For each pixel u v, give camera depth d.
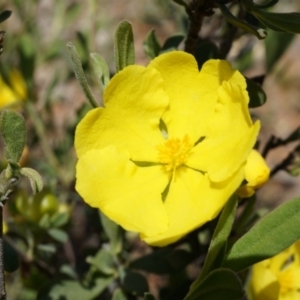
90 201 0.17
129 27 0.18
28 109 0.31
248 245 0.17
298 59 0.59
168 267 0.23
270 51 0.26
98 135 0.18
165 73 0.19
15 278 0.33
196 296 0.17
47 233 0.25
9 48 0.35
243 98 0.17
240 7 0.23
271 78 0.50
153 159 0.19
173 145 0.19
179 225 0.17
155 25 0.39
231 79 0.18
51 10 0.49
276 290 0.21
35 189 0.16
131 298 0.25
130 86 0.18
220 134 0.18
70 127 0.31
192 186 0.18
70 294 0.24
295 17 0.18
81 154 0.18
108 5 0.52
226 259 0.17
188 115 0.19
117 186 0.18
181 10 0.30
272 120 0.53
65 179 0.31
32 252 0.26
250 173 0.18
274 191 0.48
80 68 0.17
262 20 0.19
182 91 0.19
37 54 0.35
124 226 0.17
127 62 0.18
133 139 0.19
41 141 0.33
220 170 0.17
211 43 0.22
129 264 0.24
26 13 0.36
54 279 0.25
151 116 0.19
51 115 0.34
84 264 0.30
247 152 0.16
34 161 0.33
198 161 0.18
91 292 0.24
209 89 0.19
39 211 0.26
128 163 0.18
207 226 0.24
